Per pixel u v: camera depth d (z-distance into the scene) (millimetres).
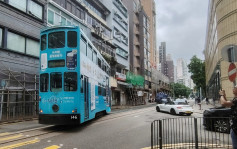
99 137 9000
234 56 5254
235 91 4031
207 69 59719
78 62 10727
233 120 3961
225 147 7145
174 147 7188
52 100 10422
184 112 19266
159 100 56906
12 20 16484
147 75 65062
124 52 47688
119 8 45562
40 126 12016
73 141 8148
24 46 17656
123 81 44250
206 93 67750
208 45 50469
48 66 10828
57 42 10969
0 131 10156
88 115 12164
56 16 22438
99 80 16375
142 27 62312
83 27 28328
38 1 19469
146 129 11273
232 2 23234
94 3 35594
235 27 22750
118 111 25672
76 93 10422
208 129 8727
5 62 15594
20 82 16656
